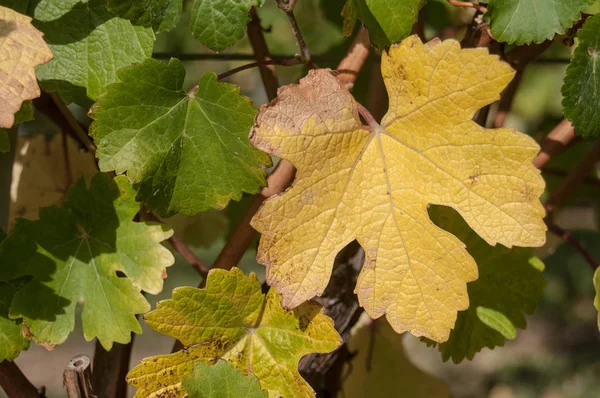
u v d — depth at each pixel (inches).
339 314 28.4
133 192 26.4
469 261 25.2
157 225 26.4
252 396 25.2
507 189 25.1
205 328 25.8
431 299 25.3
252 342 26.2
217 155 25.9
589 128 26.5
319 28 57.7
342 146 25.1
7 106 24.0
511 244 25.1
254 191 26.1
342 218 25.2
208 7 25.2
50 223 26.6
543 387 134.4
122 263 26.5
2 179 30.0
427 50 24.8
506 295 28.7
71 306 26.5
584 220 123.0
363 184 25.3
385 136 25.3
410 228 25.4
